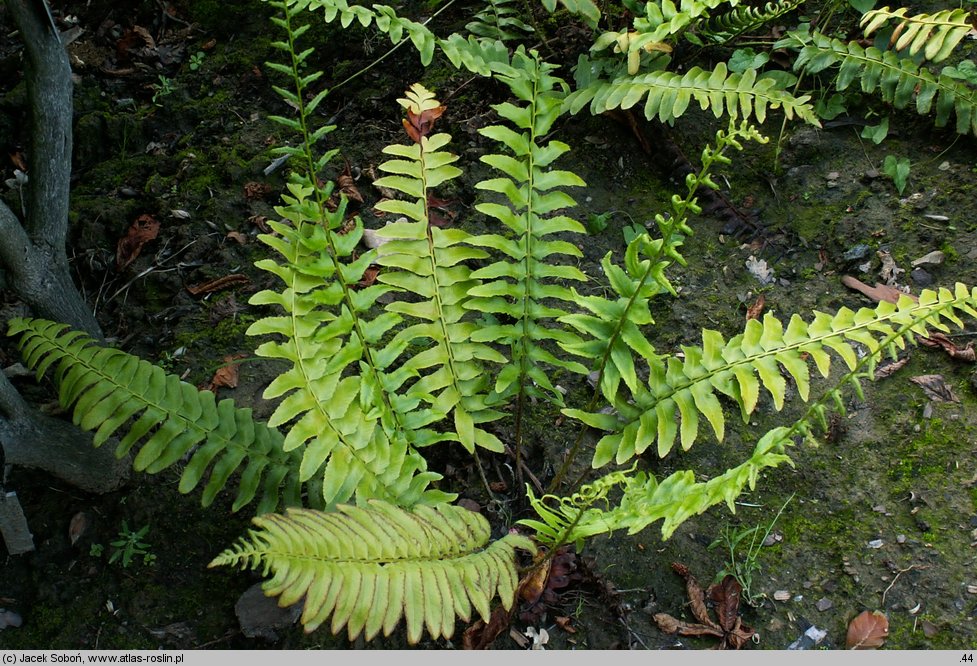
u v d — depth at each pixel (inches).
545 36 142.5
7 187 135.6
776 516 101.7
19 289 95.5
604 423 91.4
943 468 102.4
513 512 103.6
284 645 94.1
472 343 99.7
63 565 100.5
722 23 129.3
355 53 146.8
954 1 135.9
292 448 85.9
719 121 135.6
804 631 93.0
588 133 136.0
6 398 89.0
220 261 127.2
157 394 89.3
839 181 127.9
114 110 144.7
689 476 81.2
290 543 71.9
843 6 139.3
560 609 96.0
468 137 136.2
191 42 153.6
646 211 129.0
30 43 86.1
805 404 110.5
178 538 102.2
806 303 117.9
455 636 94.8
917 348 112.3
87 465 99.8
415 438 95.4
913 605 93.4
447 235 95.3
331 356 92.4
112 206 132.0
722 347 89.7
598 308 89.1
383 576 74.5
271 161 135.6
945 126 129.0
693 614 94.9
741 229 125.8
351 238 94.6
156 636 95.3
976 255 116.6
